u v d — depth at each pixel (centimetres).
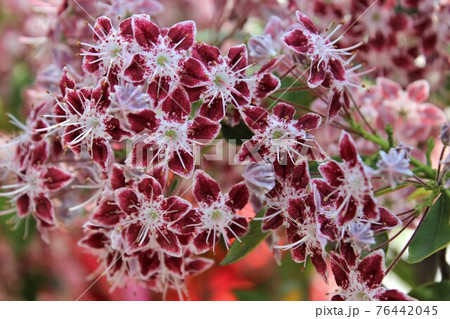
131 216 26
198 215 26
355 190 24
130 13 29
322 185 25
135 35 25
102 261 29
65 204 29
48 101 28
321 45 26
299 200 25
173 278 28
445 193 26
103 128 26
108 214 26
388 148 27
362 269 25
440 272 29
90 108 26
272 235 28
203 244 26
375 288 25
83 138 26
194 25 26
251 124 26
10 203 31
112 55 26
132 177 26
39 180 28
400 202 29
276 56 28
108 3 30
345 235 25
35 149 28
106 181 27
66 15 31
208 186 26
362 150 30
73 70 29
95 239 28
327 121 27
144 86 26
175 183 27
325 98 27
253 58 28
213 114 26
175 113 25
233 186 26
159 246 26
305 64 27
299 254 26
